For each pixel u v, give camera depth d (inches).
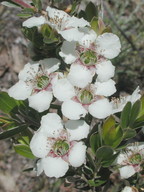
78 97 3.9
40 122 4.2
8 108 4.2
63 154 3.9
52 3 4.2
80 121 3.9
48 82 4.1
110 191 7.3
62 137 3.9
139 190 4.4
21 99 4.1
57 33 3.9
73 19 4.0
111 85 4.0
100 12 4.4
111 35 4.0
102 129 4.0
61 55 3.9
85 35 4.0
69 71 4.0
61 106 4.0
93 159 4.2
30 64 4.2
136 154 4.2
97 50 4.0
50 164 3.9
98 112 3.9
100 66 4.0
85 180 4.2
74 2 4.1
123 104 4.2
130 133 4.0
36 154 3.9
